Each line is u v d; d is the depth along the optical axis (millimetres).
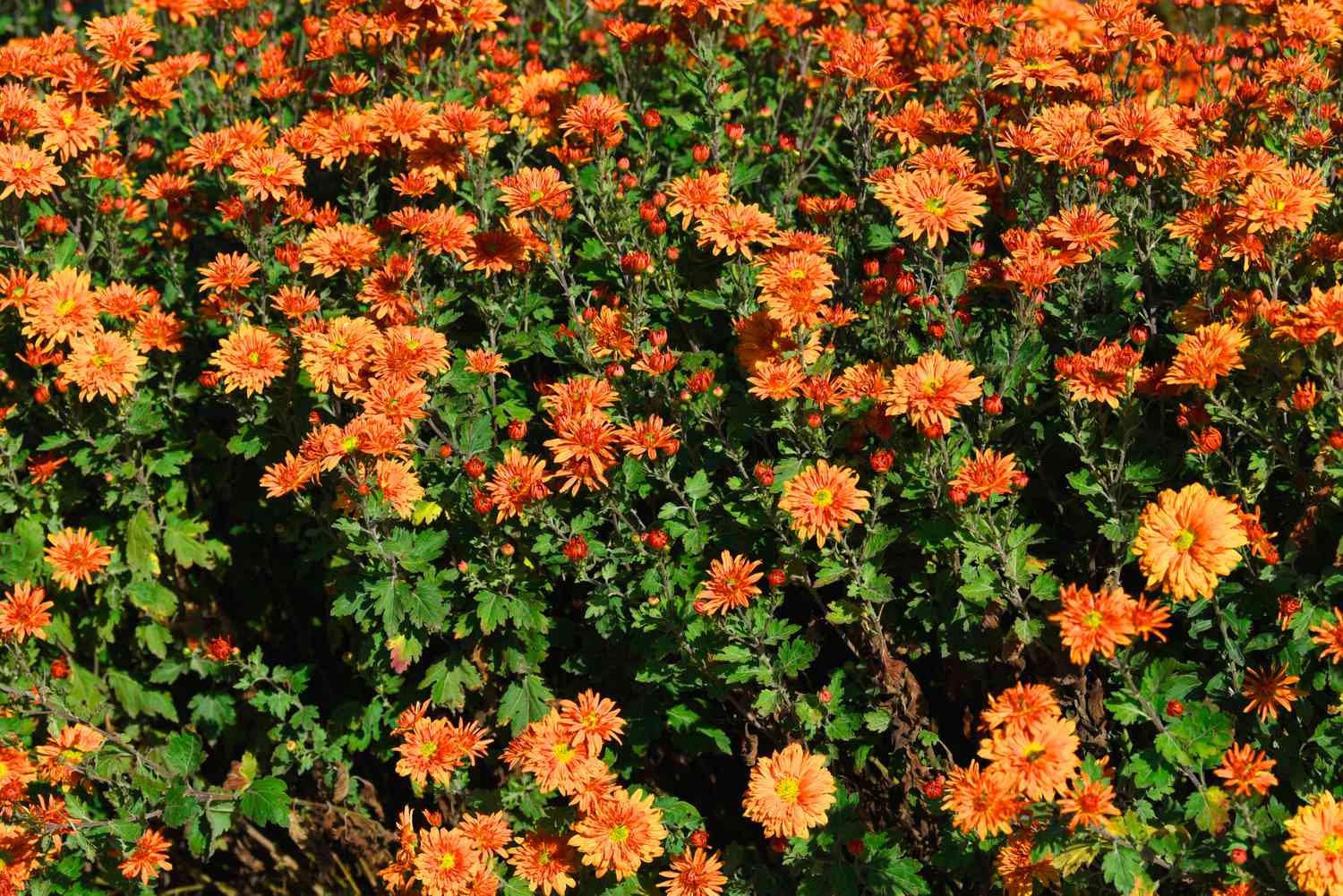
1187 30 1536
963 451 1278
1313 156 1360
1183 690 1229
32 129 1434
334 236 1387
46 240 1453
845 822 1257
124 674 1467
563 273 1404
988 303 1376
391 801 1450
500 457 1363
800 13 1516
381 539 1334
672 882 1278
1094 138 1336
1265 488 1291
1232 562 1175
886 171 1344
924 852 1305
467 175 1420
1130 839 1191
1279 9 1438
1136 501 1279
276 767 1393
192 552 1444
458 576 1357
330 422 1416
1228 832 1188
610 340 1344
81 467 1445
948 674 1313
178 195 1469
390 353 1326
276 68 1539
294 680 1407
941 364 1247
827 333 1365
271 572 1506
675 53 1514
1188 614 1237
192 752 1387
